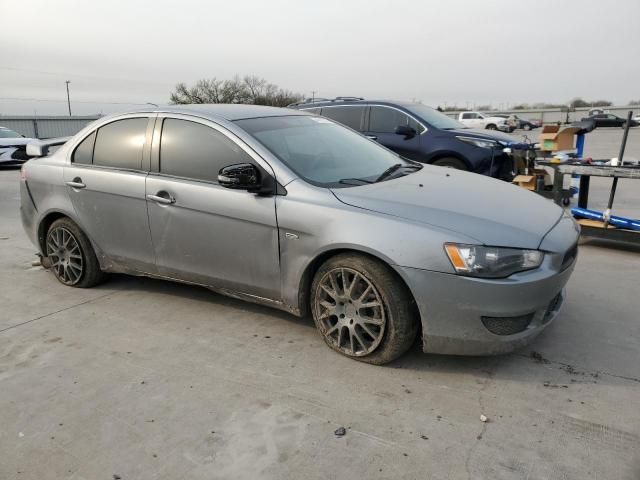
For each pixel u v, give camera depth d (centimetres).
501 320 293
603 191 950
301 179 341
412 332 312
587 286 450
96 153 439
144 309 422
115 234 427
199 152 381
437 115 885
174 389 306
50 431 272
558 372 313
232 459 247
